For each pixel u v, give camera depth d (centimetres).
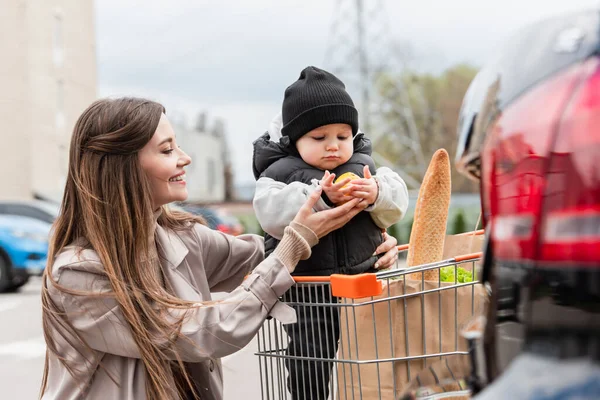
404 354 206
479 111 110
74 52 2703
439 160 215
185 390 238
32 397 502
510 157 101
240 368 549
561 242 92
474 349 113
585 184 90
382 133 5631
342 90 243
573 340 92
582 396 89
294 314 217
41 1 2430
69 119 2644
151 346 214
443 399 122
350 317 212
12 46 2308
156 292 222
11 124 2300
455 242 242
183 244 248
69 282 220
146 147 230
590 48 95
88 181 226
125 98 236
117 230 224
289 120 246
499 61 108
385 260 250
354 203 223
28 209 1351
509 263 100
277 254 219
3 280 1095
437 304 205
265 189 243
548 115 95
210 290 277
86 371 219
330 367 218
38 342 695
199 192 4122
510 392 96
